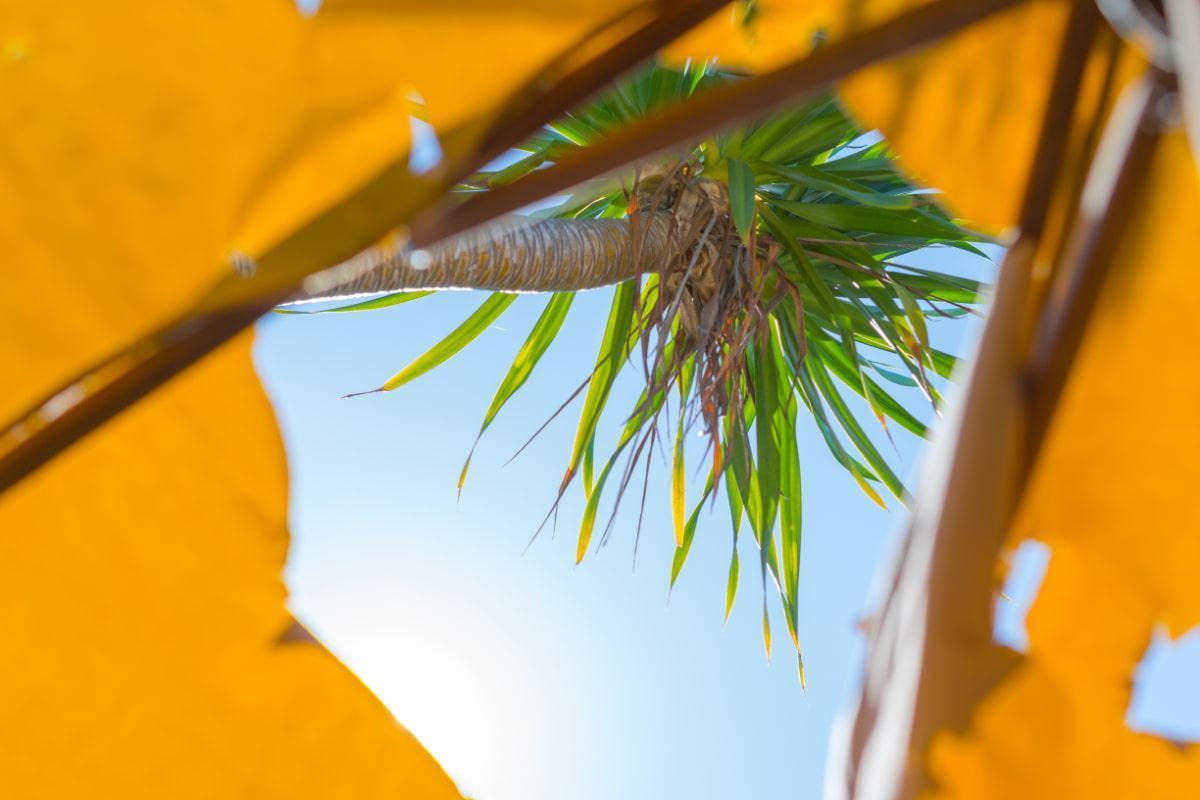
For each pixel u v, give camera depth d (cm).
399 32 55
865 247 353
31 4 54
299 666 77
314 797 79
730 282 320
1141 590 67
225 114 56
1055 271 62
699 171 318
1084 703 63
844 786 54
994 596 53
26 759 78
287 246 55
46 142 56
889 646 54
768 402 352
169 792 79
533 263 274
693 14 57
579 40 56
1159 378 66
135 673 78
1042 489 68
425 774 79
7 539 76
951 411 57
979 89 70
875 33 54
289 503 76
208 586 77
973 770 51
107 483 75
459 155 54
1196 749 61
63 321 61
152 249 59
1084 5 63
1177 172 61
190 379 72
